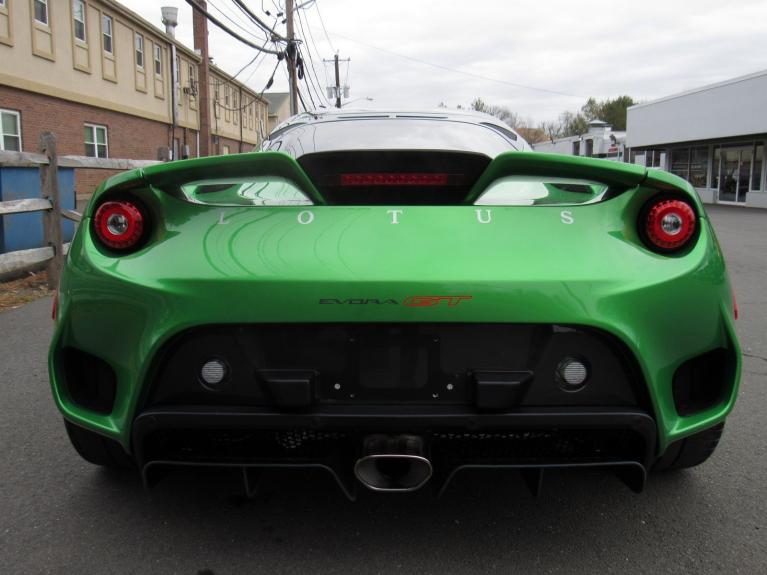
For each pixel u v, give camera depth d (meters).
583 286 1.87
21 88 18.23
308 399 1.89
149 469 1.98
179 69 30.22
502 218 1.99
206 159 1.92
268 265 1.89
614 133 34.62
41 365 4.19
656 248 1.97
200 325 1.88
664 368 1.94
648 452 1.94
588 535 2.23
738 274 7.98
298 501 2.46
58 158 6.75
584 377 1.94
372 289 1.85
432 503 2.45
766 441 3.02
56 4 19.84
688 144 27.56
